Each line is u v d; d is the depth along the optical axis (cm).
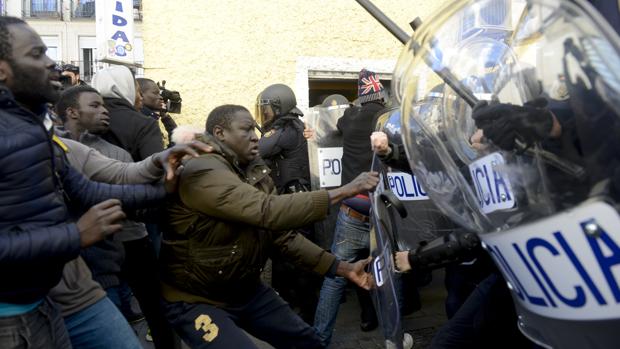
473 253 208
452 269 295
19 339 163
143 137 346
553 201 115
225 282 223
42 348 171
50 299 190
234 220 214
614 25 158
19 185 156
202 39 596
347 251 370
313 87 713
